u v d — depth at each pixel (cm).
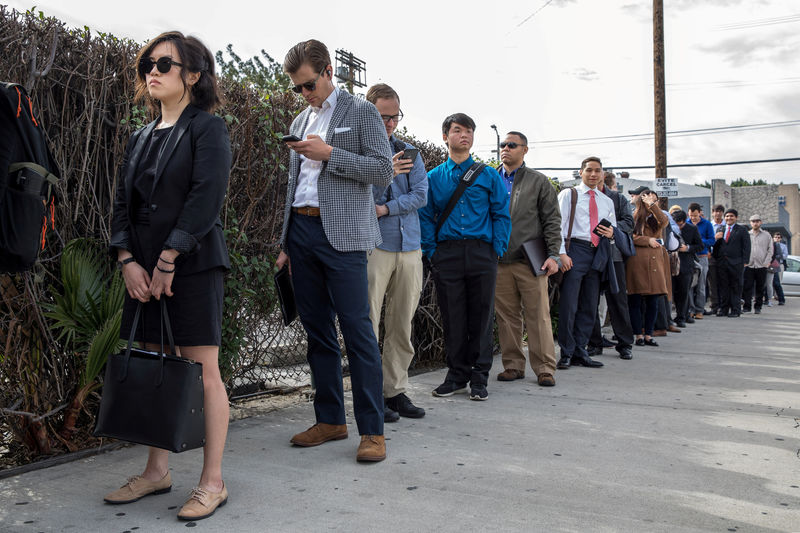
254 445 322
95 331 300
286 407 412
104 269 315
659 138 1406
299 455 305
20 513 232
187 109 237
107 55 312
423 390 465
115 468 283
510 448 317
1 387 282
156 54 234
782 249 1816
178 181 228
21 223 216
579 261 558
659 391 462
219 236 241
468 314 441
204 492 234
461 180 432
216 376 241
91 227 312
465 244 430
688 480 272
